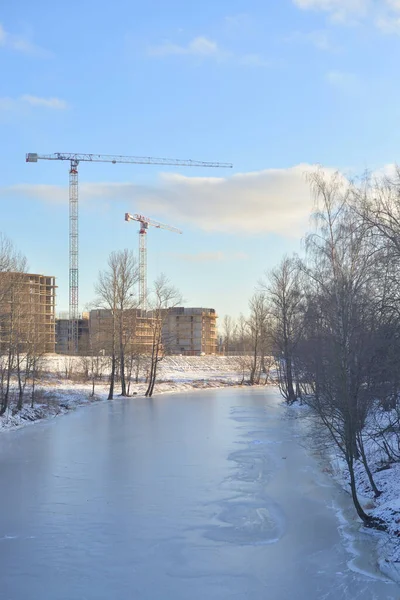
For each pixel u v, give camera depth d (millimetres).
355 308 19703
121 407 55625
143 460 29219
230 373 99750
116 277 66875
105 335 74750
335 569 15164
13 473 26469
